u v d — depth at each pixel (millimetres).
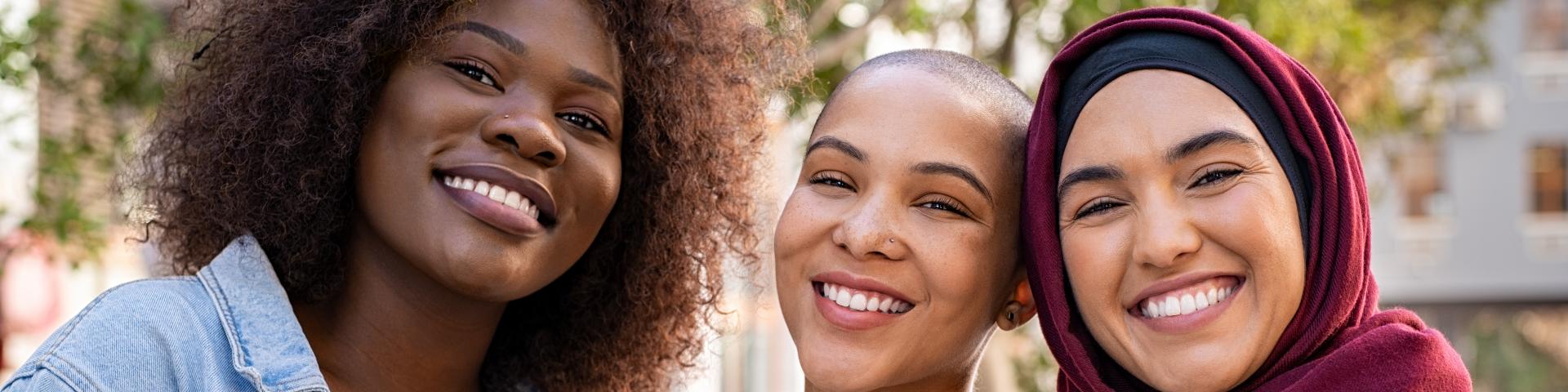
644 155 2996
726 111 3125
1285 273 2363
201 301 2580
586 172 2699
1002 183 2645
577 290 3105
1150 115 2402
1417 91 11883
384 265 2732
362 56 2586
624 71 2861
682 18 2990
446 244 2566
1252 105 2424
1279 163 2418
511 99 2617
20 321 6953
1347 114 9289
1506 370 21938
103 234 6387
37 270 6996
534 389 3201
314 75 2662
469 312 2795
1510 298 22016
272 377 2508
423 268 2635
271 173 2674
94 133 6500
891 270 2572
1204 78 2420
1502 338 22344
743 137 3201
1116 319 2461
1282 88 2441
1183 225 2357
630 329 3184
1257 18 6527
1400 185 22375
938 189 2582
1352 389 2322
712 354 3482
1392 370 2316
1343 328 2475
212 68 2811
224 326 2545
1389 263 22422
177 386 2455
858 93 2656
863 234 2535
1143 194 2400
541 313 3178
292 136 2656
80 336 2416
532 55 2623
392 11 2625
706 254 3205
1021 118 2732
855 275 2576
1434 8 11094
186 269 2871
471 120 2586
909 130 2584
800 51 3359
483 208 2570
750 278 3428
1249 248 2344
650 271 3123
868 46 6969
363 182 2668
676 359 3289
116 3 6293
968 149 2596
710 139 3090
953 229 2590
